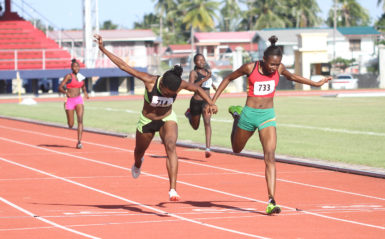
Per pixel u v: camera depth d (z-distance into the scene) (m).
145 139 13.78
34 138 30.95
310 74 92.19
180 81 12.95
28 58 79.62
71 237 10.72
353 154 22.97
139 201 14.62
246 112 13.65
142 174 18.98
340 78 94.06
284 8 152.75
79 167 20.59
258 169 19.95
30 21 89.31
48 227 11.58
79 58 82.75
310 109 49.28
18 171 19.72
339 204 14.14
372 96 69.12
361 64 113.12
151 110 13.38
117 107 55.84
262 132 13.45
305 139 28.55
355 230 11.24
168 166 13.05
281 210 13.30
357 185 16.88
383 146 25.62
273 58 13.01
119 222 12.07
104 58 80.56
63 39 98.06
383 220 12.20
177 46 151.12
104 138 30.62
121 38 106.81
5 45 79.69
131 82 83.62
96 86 82.19
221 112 48.09
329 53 125.06
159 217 12.60
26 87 82.62
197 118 21.62
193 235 10.85
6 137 31.56
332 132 31.67
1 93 78.56
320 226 11.62
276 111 47.38
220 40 142.88
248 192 15.89
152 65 90.62
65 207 13.83
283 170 19.80
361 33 125.88
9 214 12.97
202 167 20.47
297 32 118.38
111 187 16.67
